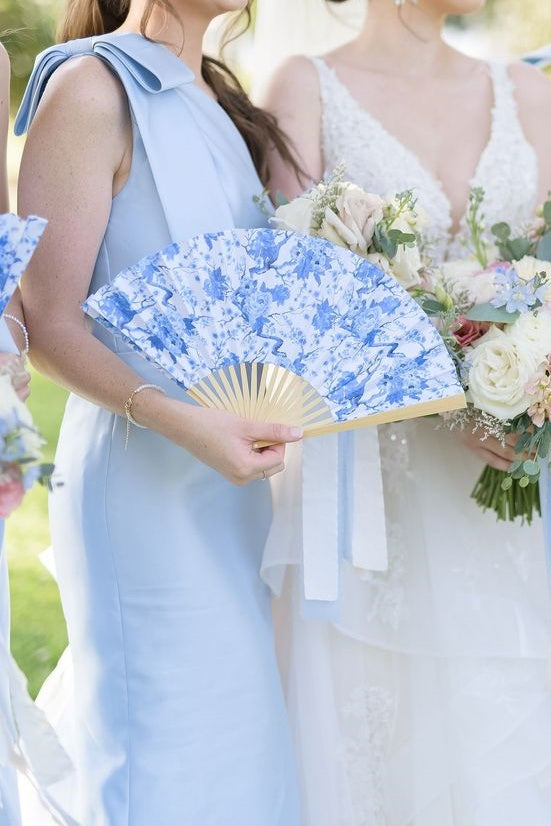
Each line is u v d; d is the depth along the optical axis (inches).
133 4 145.3
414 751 151.2
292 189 156.2
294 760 145.3
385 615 150.5
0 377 98.7
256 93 167.5
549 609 154.6
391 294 128.9
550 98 170.9
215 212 136.8
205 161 137.9
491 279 141.9
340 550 141.8
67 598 138.2
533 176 166.1
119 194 135.6
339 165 140.3
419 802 149.9
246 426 121.8
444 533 152.5
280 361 127.4
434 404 126.2
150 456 134.6
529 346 134.6
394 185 159.6
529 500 150.3
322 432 126.0
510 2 306.2
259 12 173.8
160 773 131.8
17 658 232.8
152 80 136.8
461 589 151.4
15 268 103.5
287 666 152.2
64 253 129.4
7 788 114.7
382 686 152.5
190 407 124.0
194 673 133.6
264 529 145.3
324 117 161.0
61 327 129.0
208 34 172.2
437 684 152.4
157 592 133.8
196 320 125.3
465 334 141.5
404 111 163.3
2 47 123.2
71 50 136.1
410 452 154.3
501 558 153.9
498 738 149.6
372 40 165.9
